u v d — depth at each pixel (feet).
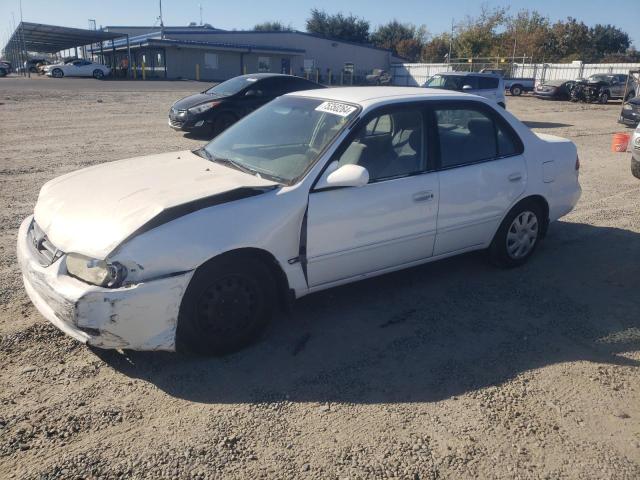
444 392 10.75
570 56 194.90
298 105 14.93
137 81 126.31
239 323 11.75
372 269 13.51
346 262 12.89
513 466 8.85
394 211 13.29
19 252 11.67
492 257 16.52
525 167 16.01
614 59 203.82
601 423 9.96
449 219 14.51
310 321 13.44
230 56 160.45
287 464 8.75
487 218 15.43
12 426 9.39
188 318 10.96
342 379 11.09
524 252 16.97
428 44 234.58
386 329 13.14
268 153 13.58
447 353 12.16
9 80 112.27
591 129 55.52
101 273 10.03
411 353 12.12
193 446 9.08
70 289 10.00
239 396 10.46
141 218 10.46
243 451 9.01
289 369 11.40
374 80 165.07
